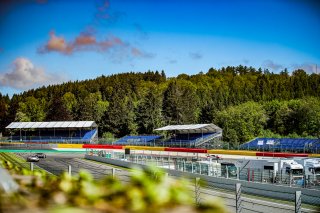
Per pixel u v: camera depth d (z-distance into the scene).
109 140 94.00
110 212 2.46
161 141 89.19
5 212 2.43
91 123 98.56
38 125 99.00
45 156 74.19
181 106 140.00
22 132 108.56
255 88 190.75
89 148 90.12
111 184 2.92
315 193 25.42
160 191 2.65
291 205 24.72
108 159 62.38
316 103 113.00
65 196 2.83
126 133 131.25
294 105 119.19
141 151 86.12
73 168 52.88
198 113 149.50
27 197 2.84
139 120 131.12
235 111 112.38
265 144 72.00
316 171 35.12
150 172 3.08
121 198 2.66
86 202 2.69
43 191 3.10
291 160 35.66
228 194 29.38
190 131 90.81
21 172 4.53
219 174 35.94
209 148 77.19
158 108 131.62
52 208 2.46
